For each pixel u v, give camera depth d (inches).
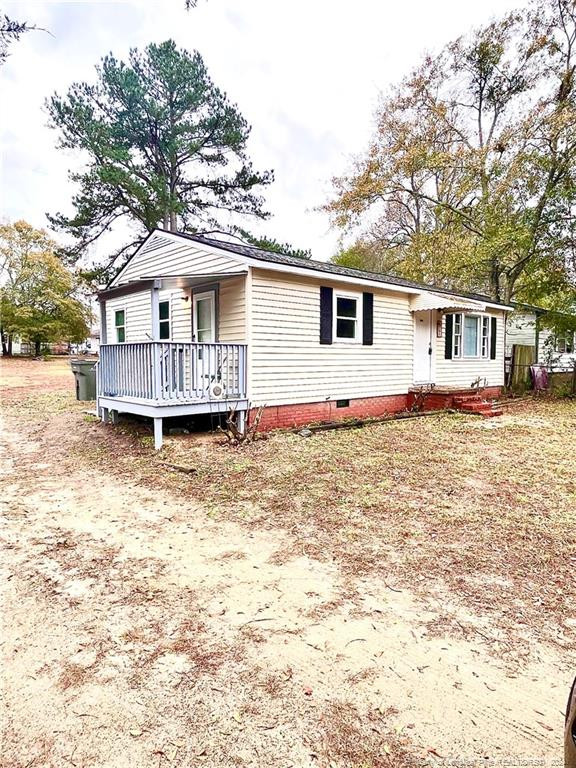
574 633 107.0
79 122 707.4
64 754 75.5
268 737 78.4
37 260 1283.2
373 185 808.3
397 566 140.3
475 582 130.6
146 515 187.0
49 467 266.5
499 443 318.0
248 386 337.4
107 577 135.9
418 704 85.5
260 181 846.5
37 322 1274.6
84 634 108.0
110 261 824.3
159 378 293.9
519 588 127.3
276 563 143.3
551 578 133.0
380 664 96.5
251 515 183.3
